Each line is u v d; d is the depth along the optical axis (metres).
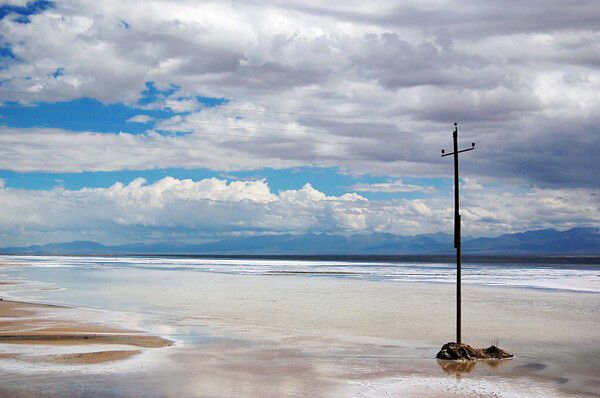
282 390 19.62
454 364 24.36
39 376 21.08
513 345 29.80
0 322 35.28
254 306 48.19
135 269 132.50
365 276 107.31
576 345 29.92
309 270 139.12
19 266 142.50
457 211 26.48
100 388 19.42
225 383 20.41
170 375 21.47
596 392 20.14
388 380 21.36
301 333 32.69
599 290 71.25
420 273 123.25
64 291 61.91
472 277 105.19
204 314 41.66
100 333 31.14
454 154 26.70
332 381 21.05
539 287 76.62
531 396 19.50
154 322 36.44
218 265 178.88
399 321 38.88
